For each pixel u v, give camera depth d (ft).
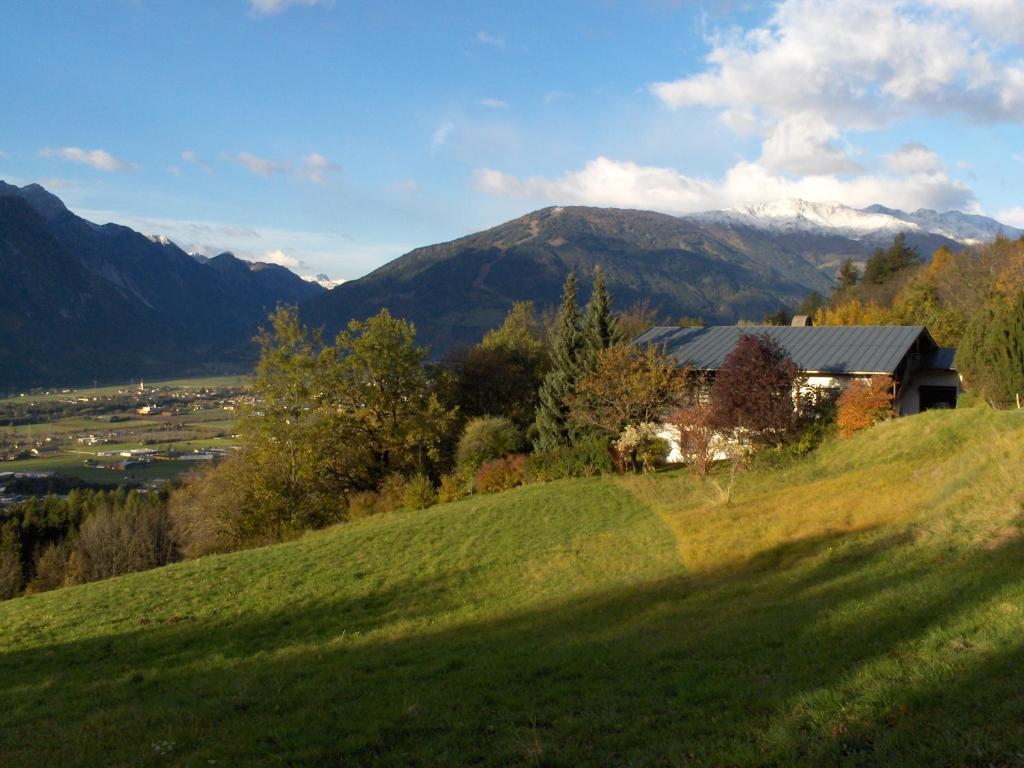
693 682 27.27
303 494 127.44
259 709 30.12
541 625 43.45
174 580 67.77
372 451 148.66
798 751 18.81
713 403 94.48
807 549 50.62
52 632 53.01
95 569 146.20
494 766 20.93
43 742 28.48
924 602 31.63
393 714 26.89
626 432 107.24
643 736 22.08
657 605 44.42
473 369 177.47
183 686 37.40
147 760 24.20
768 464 90.48
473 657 36.42
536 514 82.17
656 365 110.52
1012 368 80.28
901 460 77.66
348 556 71.31
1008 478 49.01
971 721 18.85
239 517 122.83
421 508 112.06
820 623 32.35
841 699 21.91
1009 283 175.32
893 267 309.01
